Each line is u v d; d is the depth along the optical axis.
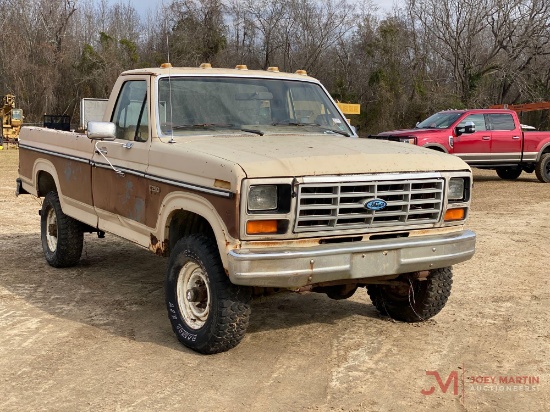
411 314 5.82
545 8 41.03
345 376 4.67
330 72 45.53
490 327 5.80
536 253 8.90
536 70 42.28
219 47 38.62
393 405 4.22
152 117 5.55
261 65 46.44
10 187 15.60
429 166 4.99
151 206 5.46
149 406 4.16
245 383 4.53
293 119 6.12
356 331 5.66
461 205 5.18
